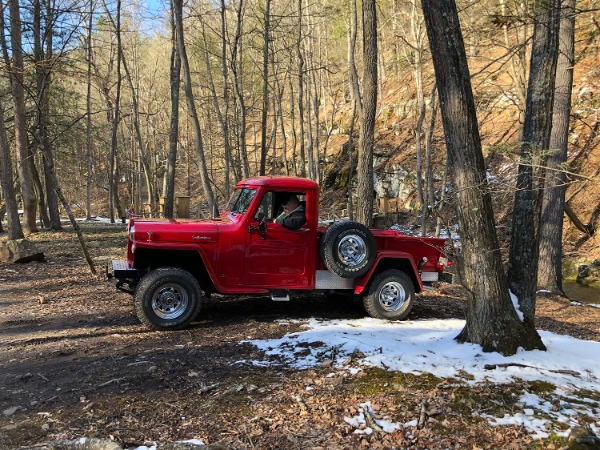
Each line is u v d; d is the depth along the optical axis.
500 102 22.31
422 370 4.55
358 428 3.59
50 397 4.09
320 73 31.06
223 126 15.78
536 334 5.20
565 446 3.34
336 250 6.43
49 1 15.45
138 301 6.05
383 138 28.06
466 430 3.56
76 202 42.16
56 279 9.87
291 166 32.28
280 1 26.27
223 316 6.92
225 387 4.28
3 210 26.31
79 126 24.77
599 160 18.75
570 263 16.50
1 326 6.48
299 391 4.19
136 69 35.50
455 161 5.02
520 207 5.34
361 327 6.20
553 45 5.12
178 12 12.77
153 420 3.67
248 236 6.42
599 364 5.04
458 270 5.28
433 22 4.83
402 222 22.73
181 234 6.19
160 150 47.34
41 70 13.66
